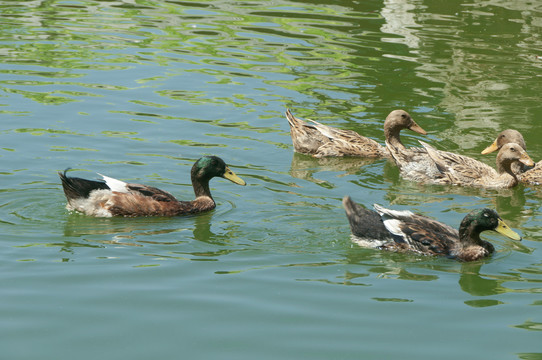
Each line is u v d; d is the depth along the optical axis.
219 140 18.39
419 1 29.83
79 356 9.45
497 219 12.80
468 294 11.49
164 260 12.35
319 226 14.04
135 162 16.78
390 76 23.00
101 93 21.05
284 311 10.70
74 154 16.92
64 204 14.52
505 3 29.81
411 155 17.81
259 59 24.27
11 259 12.12
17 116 19.03
